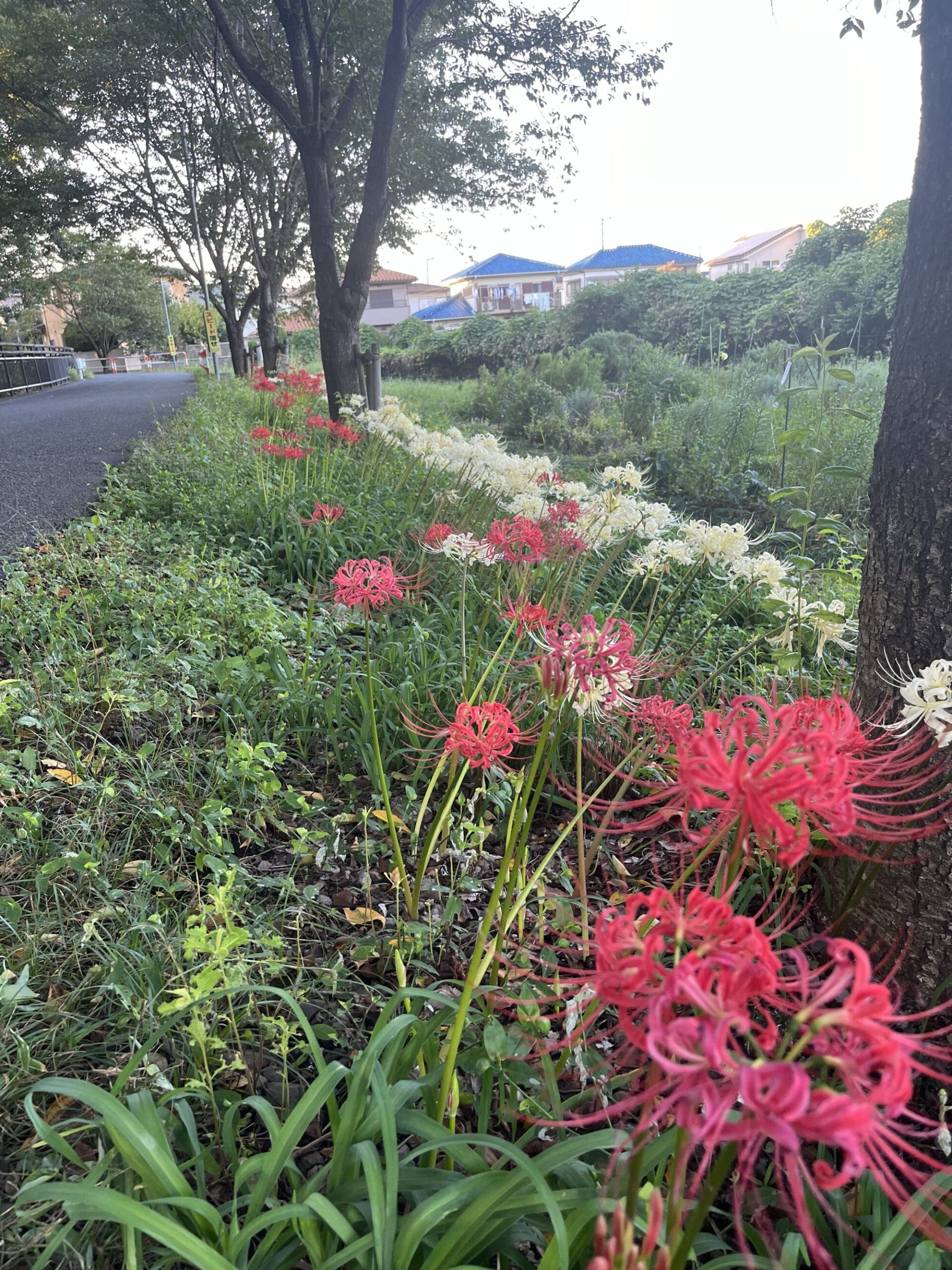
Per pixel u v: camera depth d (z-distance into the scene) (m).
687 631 4.37
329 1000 2.08
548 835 2.83
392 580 2.28
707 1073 0.67
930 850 1.93
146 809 2.62
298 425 10.02
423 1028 1.59
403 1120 1.35
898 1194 0.75
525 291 55.44
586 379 17.31
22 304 45.75
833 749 0.86
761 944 0.78
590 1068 1.56
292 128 10.12
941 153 1.93
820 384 4.86
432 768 3.09
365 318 57.47
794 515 3.44
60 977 1.96
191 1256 1.09
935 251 1.97
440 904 2.48
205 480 6.75
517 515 4.52
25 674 3.33
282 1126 1.38
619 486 4.35
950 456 1.99
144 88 17.42
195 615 3.91
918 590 2.07
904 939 2.01
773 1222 1.55
